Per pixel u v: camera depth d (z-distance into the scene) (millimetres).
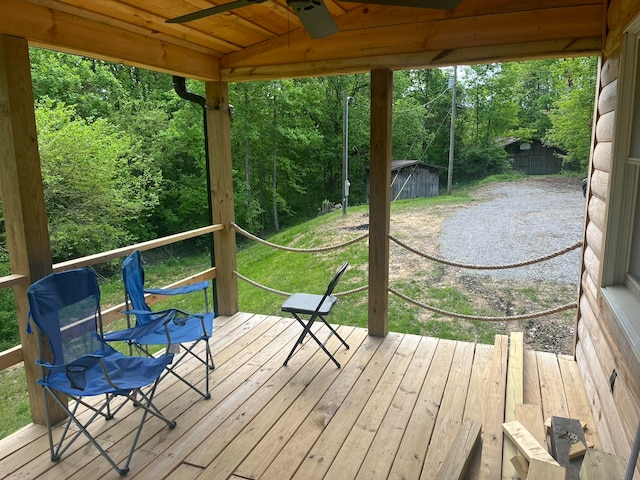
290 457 2264
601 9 2844
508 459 2078
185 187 12422
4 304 8250
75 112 9891
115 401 2832
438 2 1884
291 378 3090
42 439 2461
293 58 3631
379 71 3418
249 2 1979
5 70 2248
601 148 2793
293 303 3252
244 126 14195
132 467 2203
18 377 6293
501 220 9430
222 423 2570
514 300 6156
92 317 2512
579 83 11734
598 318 2568
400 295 3697
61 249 9070
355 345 3605
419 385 2959
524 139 15875
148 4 2715
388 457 2250
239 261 10820
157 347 6105
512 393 2713
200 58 3682
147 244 3264
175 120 12117
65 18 2557
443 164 16906
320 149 16125
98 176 9172
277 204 15617
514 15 3008
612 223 2418
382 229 3615
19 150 2332
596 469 1692
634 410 1787
